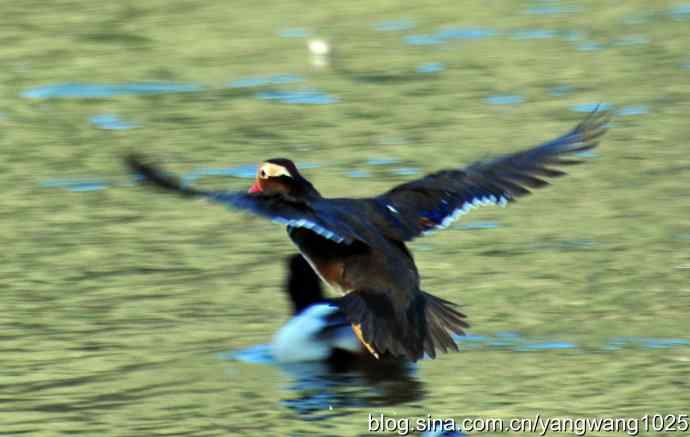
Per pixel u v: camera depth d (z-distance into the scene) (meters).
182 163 19.14
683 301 14.09
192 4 28.02
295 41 25.38
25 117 21.50
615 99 21.66
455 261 15.52
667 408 11.52
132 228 16.84
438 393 11.95
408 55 24.44
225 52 24.75
